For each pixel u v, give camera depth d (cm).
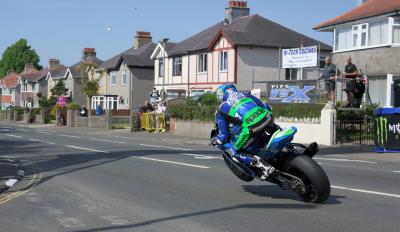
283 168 826
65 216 796
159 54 5122
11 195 994
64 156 1756
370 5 3062
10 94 10550
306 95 2341
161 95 4781
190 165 1408
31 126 4894
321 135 2053
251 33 4131
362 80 2198
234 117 839
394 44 2666
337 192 938
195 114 2861
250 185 1048
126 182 1131
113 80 6078
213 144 918
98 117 4159
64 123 4928
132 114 3419
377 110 1780
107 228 713
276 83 2528
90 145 2244
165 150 1930
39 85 8969
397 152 1766
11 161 1627
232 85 888
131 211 821
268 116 821
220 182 1095
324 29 3192
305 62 2784
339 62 3033
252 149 838
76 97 7350
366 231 657
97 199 934
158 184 1087
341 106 2231
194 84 4509
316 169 796
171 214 789
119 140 2620
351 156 1667
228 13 4722
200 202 878
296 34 4306
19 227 729
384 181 1076
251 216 759
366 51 2833
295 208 805
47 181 1179
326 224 697
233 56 3997
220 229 688
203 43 4425
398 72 2650
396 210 778
